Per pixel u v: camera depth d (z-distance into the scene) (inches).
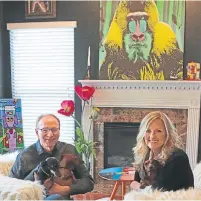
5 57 150.6
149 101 135.3
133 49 135.7
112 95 137.4
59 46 145.9
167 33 132.9
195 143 132.5
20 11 146.4
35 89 149.9
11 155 103.4
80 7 141.2
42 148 81.5
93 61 141.6
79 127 137.5
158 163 68.8
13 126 132.3
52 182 72.9
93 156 135.9
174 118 134.7
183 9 131.5
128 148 141.5
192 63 129.0
